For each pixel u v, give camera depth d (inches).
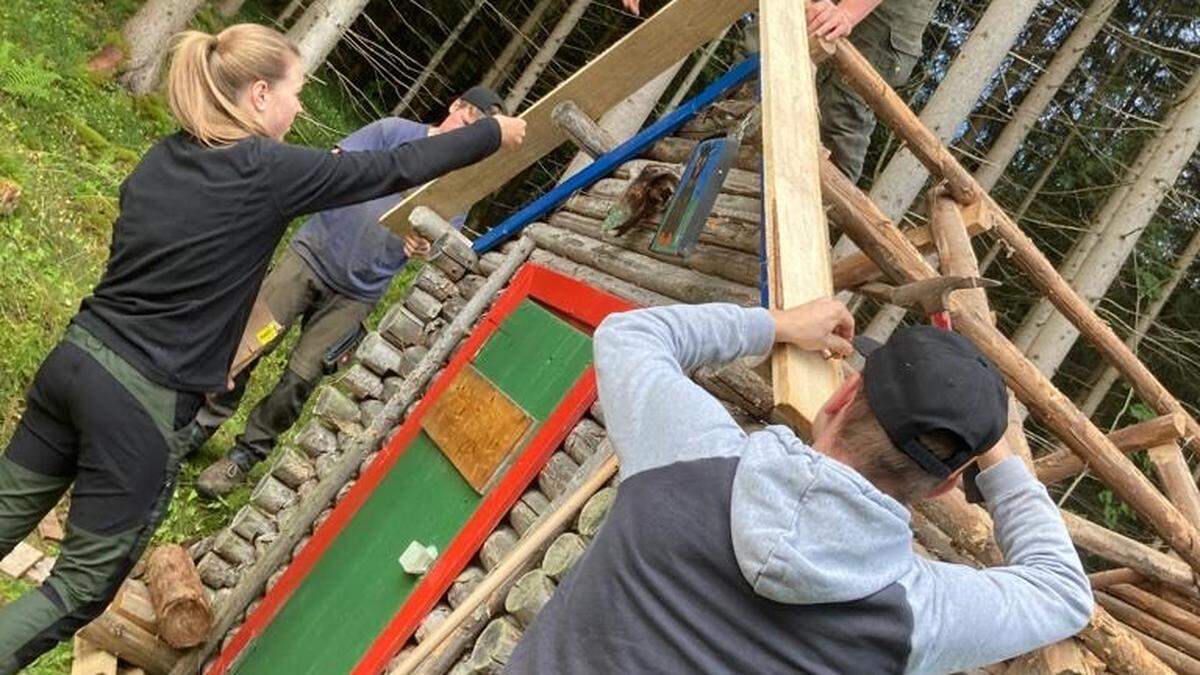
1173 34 606.5
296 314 209.8
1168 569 155.0
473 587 137.6
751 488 64.1
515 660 69.8
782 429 67.4
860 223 133.0
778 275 84.5
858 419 69.1
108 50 358.3
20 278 221.9
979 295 139.3
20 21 331.9
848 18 129.5
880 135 602.5
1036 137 621.0
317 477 193.5
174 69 116.6
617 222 153.7
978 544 115.0
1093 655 111.9
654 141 169.5
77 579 118.8
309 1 609.9
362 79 728.3
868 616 62.7
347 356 229.3
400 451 167.2
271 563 179.9
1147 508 143.7
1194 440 187.5
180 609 171.5
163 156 117.4
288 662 156.0
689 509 66.2
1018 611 68.1
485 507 139.9
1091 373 598.9
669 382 71.3
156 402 116.2
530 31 695.1
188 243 113.2
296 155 114.8
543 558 125.5
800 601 62.2
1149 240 546.0
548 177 708.0
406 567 142.4
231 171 113.4
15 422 194.7
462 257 198.2
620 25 722.8
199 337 117.4
